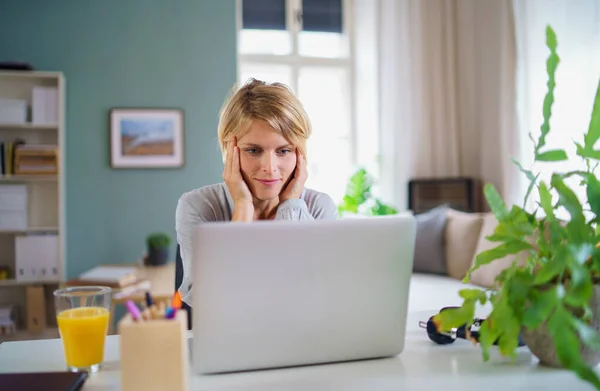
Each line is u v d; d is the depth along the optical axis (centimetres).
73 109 380
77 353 86
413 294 287
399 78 439
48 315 373
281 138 125
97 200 383
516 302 79
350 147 470
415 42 441
